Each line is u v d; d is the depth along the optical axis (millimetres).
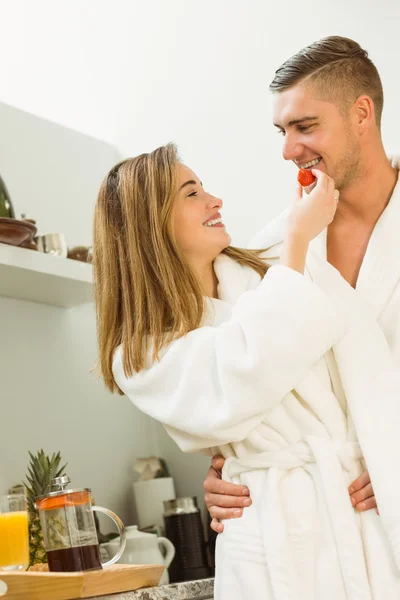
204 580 1625
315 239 1545
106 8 2850
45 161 2629
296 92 1488
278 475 1291
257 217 2375
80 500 1426
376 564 1213
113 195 1562
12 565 1521
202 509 2494
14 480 2207
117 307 1525
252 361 1241
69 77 2955
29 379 2352
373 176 1507
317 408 1311
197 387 1331
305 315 1250
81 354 2545
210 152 2516
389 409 1255
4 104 2553
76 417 2449
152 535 2164
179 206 1496
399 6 2082
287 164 2311
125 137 2795
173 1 2652
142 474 2494
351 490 1258
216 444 1362
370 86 1522
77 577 1271
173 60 2645
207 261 1534
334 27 2223
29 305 2432
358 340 1322
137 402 1443
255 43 2416
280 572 1218
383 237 1443
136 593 1400
